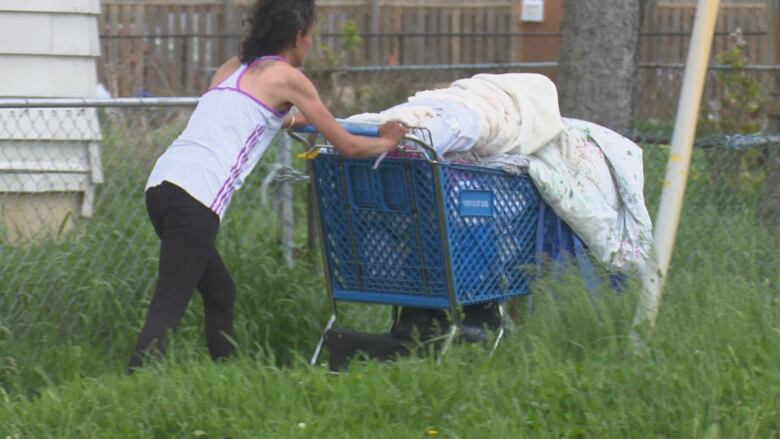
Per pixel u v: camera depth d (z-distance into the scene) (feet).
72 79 75.31
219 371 50.83
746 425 46.50
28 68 74.23
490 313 58.18
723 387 48.73
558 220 58.34
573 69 73.77
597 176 59.00
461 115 55.01
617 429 46.26
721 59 90.94
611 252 58.59
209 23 137.90
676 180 54.65
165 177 51.90
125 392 49.01
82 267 61.05
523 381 49.24
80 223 63.67
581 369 50.37
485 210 55.26
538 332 54.03
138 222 63.57
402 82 126.62
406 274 55.57
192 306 61.26
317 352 57.57
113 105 59.06
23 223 64.95
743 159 71.41
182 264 51.98
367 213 55.42
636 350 51.80
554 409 47.55
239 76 52.90
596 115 73.26
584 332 54.19
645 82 130.82
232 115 52.11
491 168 55.11
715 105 90.27
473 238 55.11
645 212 59.52
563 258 57.82
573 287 55.57
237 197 68.64
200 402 47.73
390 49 149.07
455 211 54.03
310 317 63.52
